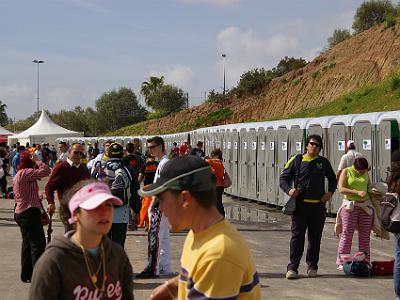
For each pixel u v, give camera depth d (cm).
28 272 871
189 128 6675
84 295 338
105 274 346
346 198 966
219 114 6425
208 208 286
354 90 4516
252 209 1917
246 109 6103
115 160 848
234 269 270
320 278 916
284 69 6894
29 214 852
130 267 369
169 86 9619
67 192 353
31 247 859
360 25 7469
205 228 283
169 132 7219
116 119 10562
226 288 268
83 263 338
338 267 976
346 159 1280
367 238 959
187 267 284
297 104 5378
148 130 7712
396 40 4753
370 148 1456
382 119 1427
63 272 333
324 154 1622
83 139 4894
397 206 718
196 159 290
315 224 911
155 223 898
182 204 285
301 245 909
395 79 3644
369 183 962
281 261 1053
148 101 9912
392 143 1406
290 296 805
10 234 1370
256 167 2055
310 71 5738
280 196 1872
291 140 1789
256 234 1378
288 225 1534
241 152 2194
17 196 857
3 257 1087
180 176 285
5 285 862
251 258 285
